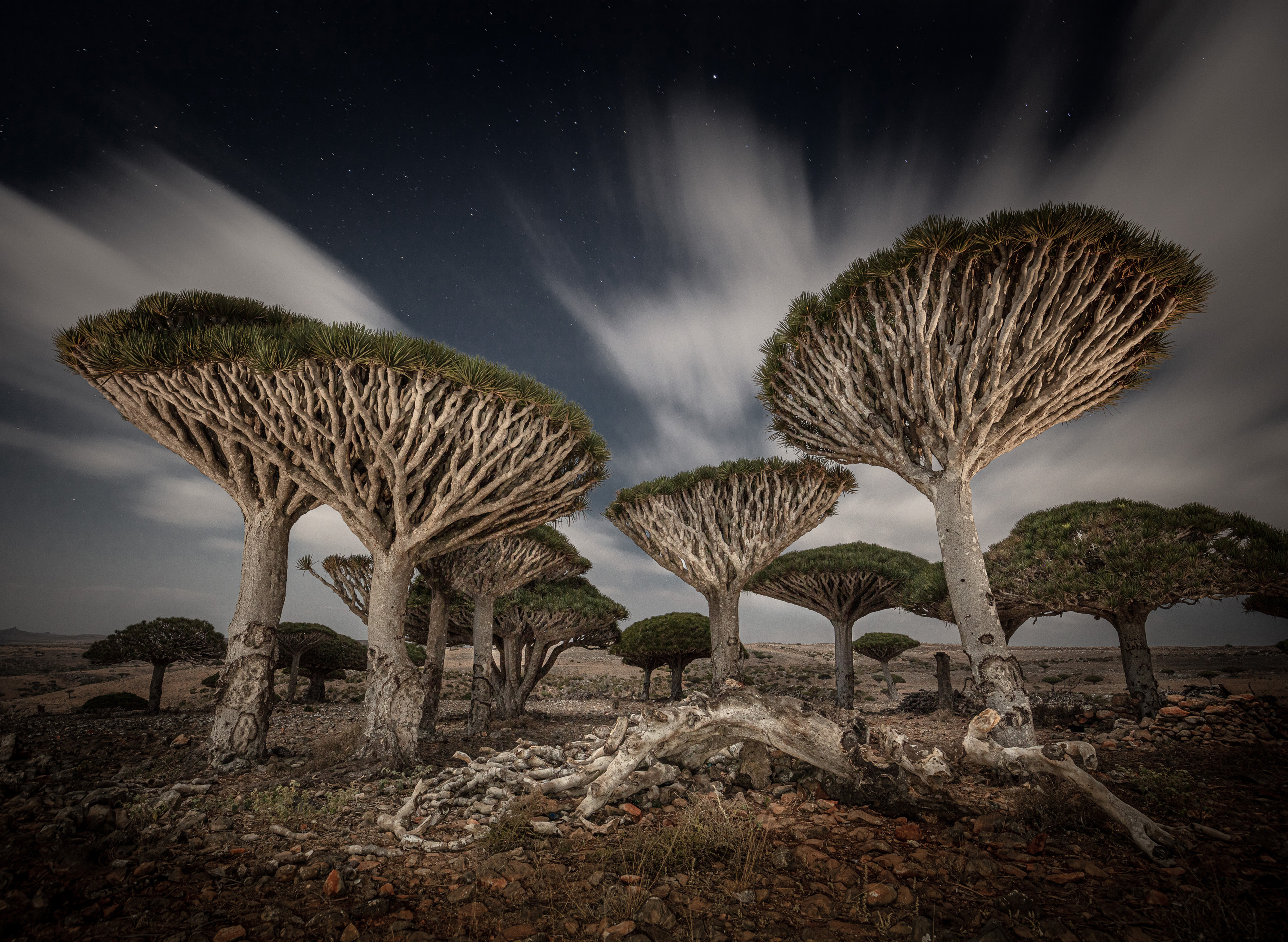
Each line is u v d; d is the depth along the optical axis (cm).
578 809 440
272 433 713
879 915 270
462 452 748
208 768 680
